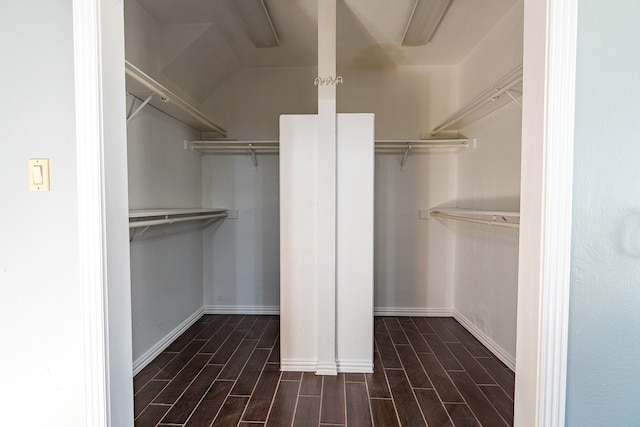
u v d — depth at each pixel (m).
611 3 0.84
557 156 0.86
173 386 2.05
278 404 1.87
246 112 3.39
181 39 2.54
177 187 2.88
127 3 2.16
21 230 0.96
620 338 0.88
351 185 2.21
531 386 0.92
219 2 2.27
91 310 0.95
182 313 2.96
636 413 0.89
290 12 2.38
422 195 3.36
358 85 3.36
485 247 2.69
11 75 0.94
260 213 3.43
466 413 1.78
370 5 2.27
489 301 2.62
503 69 2.44
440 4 2.20
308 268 2.25
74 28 0.91
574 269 0.87
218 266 3.45
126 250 1.05
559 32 0.84
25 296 0.97
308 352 2.27
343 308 2.24
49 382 0.98
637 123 0.86
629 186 0.86
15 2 0.93
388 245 3.40
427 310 3.40
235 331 2.98
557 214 0.86
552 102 0.85
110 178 0.97
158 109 2.55
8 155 0.95
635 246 0.87
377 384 2.08
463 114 2.57
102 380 0.96
